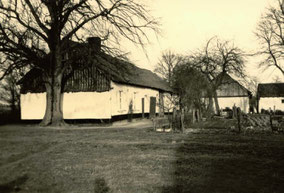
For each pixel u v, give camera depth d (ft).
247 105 204.23
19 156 38.50
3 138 56.59
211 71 152.66
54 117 84.99
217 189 24.63
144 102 127.24
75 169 31.32
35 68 94.94
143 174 29.30
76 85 94.02
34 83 98.68
